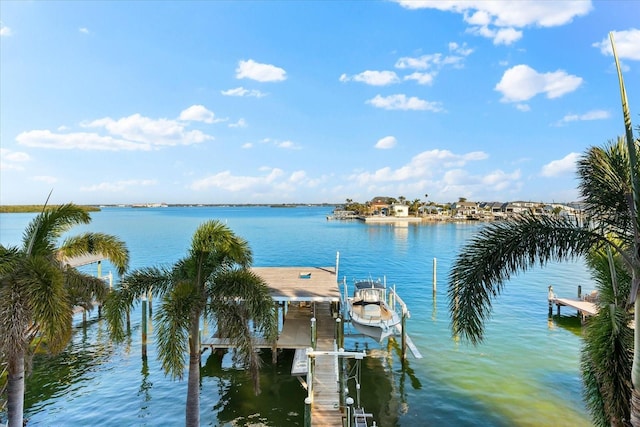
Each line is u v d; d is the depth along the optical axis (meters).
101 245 11.26
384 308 22.11
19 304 7.40
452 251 59.25
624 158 7.04
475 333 7.29
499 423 13.06
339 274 41.97
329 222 134.00
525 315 25.88
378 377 16.64
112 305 10.66
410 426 12.93
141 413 13.98
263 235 83.50
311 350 12.39
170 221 125.88
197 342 10.33
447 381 16.19
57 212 9.86
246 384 16.14
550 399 14.59
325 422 11.97
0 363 8.51
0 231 75.06
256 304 10.64
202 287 10.94
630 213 6.56
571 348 19.81
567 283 36.94
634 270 6.33
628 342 7.41
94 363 18.17
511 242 7.12
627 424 7.33
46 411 14.04
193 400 10.23
